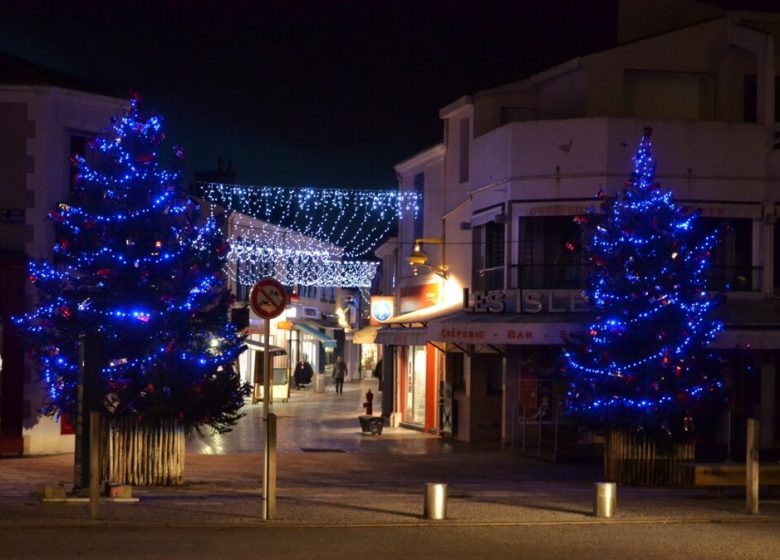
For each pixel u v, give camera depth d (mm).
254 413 39125
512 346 27922
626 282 19938
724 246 27453
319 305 65562
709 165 27219
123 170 19234
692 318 20000
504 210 28047
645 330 19797
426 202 34688
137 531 13383
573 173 27078
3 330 23328
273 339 53969
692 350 20016
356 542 13023
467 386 29656
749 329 25344
